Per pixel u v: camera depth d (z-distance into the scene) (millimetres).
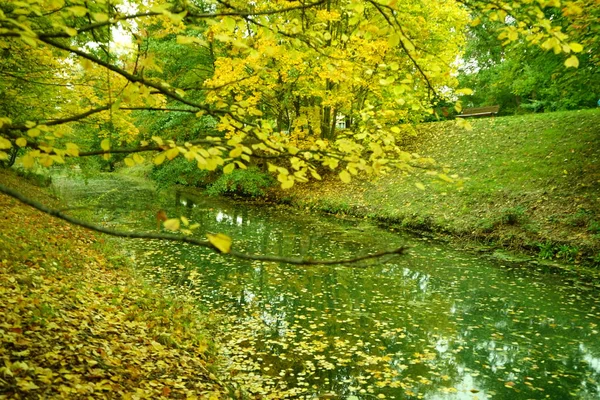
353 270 9719
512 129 17312
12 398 3090
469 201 13742
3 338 3805
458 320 7039
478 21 3258
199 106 2982
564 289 8562
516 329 6727
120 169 35594
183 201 19875
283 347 5930
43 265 6359
